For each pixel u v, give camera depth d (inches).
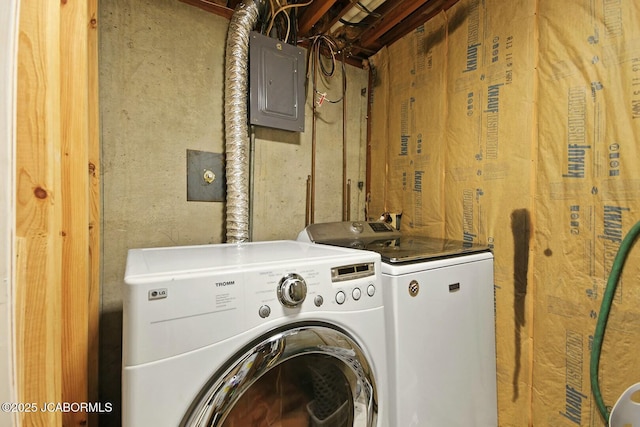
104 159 51.9
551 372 47.6
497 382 54.4
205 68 60.9
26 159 25.2
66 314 34.3
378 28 72.1
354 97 84.6
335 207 80.9
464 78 61.4
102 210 51.9
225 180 62.8
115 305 52.7
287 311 30.4
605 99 42.0
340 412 36.9
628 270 39.9
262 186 69.1
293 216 73.7
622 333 40.3
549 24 48.3
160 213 56.8
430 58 68.9
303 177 75.2
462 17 61.8
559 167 47.0
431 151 68.5
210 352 26.3
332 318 33.3
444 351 45.8
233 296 27.8
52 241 26.6
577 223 44.9
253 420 32.4
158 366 24.3
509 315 53.1
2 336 24.0
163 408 24.3
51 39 26.5
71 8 34.2
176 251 42.3
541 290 49.1
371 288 37.2
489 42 56.8
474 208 59.3
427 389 43.5
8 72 24.2
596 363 42.3
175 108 58.0
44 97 26.1
